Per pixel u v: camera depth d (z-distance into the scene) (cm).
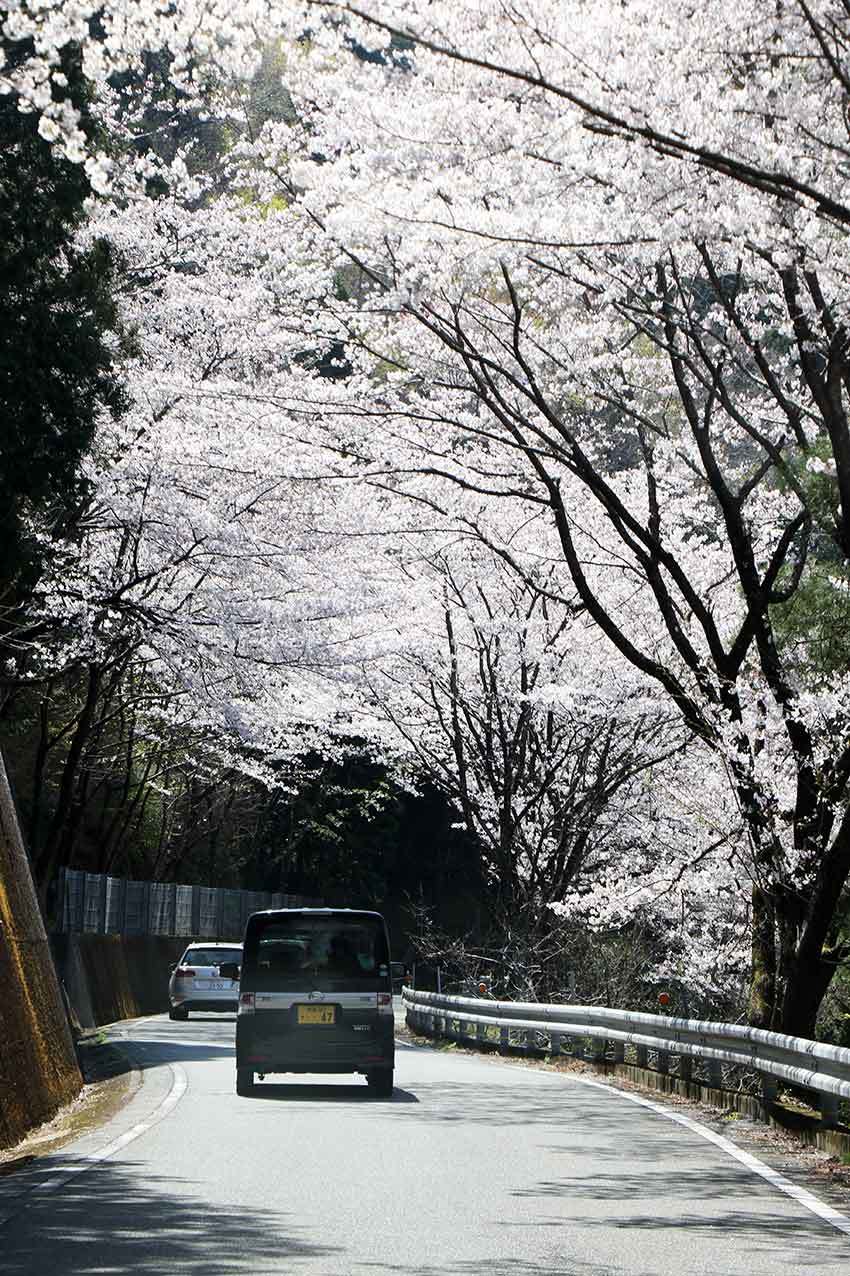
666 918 3359
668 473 2702
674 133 1344
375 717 3831
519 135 1527
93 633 2944
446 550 3228
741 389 2719
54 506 2711
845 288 1781
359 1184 1204
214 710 3300
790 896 2206
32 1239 970
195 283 2889
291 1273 872
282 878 7388
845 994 2767
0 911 1725
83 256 2197
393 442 2547
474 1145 1454
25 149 1992
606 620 2253
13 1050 1625
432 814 7181
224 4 1214
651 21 1416
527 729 3525
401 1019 4472
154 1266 889
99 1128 1570
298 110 2225
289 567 2942
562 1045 2791
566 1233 1011
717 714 2247
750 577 2247
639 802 3528
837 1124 1487
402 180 1638
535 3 1390
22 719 3750
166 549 2841
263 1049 1944
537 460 2238
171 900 5234
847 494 1823
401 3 1404
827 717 2258
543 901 3447
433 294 2183
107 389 2234
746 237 1590
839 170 1439
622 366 2477
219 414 2620
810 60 1416
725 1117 1750
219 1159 1335
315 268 2355
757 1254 951
